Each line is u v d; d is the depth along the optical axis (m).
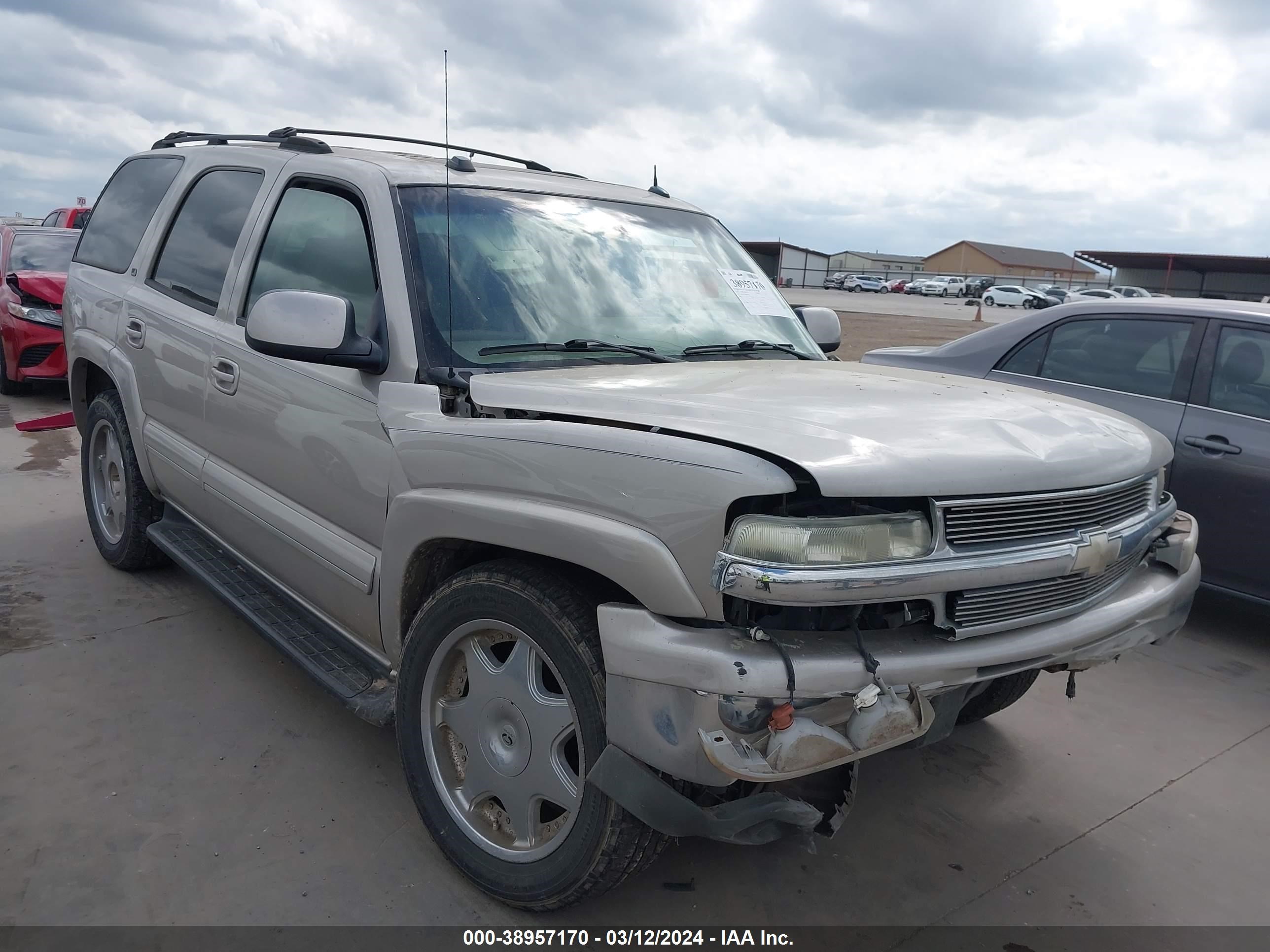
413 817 2.82
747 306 3.37
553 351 2.74
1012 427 2.32
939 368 5.77
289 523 3.08
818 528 1.89
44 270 9.48
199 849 2.62
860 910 2.53
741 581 1.85
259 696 3.49
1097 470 2.30
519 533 2.22
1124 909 2.60
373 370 2.62
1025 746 3.51
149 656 3.76
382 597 2.70
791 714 1.89
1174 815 3.09
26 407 8.74
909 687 2.00
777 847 2.79
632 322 3.00
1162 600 2.60
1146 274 69.69
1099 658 2.41
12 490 6.02
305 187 3.25
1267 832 3.02
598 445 2.11
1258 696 4.04
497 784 2.44
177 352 3.71
